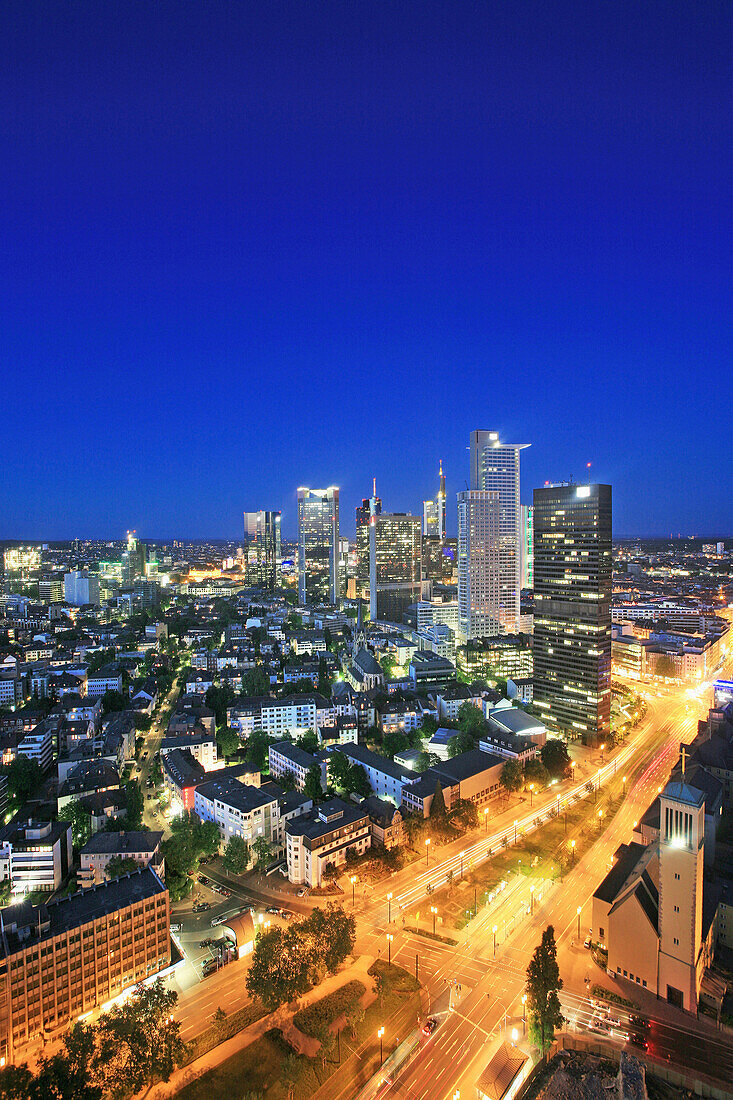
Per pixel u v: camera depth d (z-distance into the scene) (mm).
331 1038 137625
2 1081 116125
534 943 174375
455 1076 131500
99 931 150500
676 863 151750
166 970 159875
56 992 143625
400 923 182250
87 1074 120312
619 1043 141500
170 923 180250
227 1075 132000
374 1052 137375
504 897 195375
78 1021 136750
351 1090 128125
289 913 186750
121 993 153000
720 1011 148625
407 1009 149250
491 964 165625
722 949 173125
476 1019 147000
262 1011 149500
